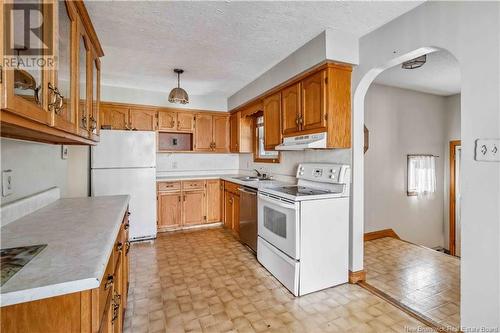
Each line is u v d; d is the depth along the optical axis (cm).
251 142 440
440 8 171
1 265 83
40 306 74
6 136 128
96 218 143
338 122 237
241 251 325
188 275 258
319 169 268
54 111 103
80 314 77
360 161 244
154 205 363
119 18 201
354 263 242
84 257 90
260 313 196
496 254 143
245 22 209
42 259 88
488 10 146
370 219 377
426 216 434
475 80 152
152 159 362
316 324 183
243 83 379
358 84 236
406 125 409
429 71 322
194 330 176
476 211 151
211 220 436
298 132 270
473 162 152
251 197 315
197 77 352
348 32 226
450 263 287
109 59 288
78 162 325
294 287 219
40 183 179
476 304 152
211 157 491
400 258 302
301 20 206
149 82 375
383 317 190
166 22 208
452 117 442
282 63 288
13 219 136
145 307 202
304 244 220
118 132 345
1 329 71
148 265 282
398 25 201
